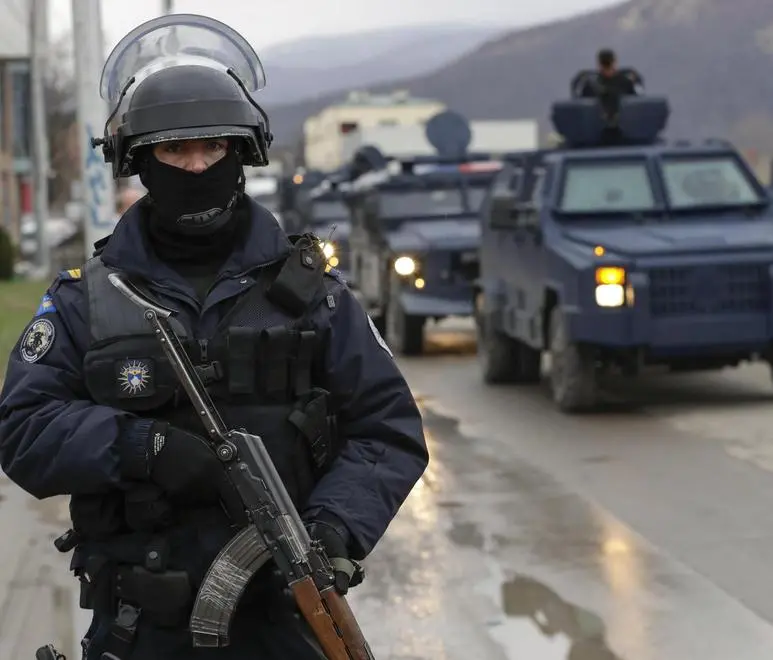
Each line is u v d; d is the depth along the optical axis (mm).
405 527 9250
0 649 6719
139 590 3496
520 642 6758
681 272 13758
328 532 3490
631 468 11188
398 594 7613
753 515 9383
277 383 3537
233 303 3592
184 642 3547
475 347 22438
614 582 7809
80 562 3656
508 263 16703
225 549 3436
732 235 14312
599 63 17469
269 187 51219
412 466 3695
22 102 66562
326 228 32375
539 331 15117
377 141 68438
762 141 105688
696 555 8367
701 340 13742
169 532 3514
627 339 13641
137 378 3484
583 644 6719
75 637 6891
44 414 3496
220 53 3785
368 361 3699
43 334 3602
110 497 3533
